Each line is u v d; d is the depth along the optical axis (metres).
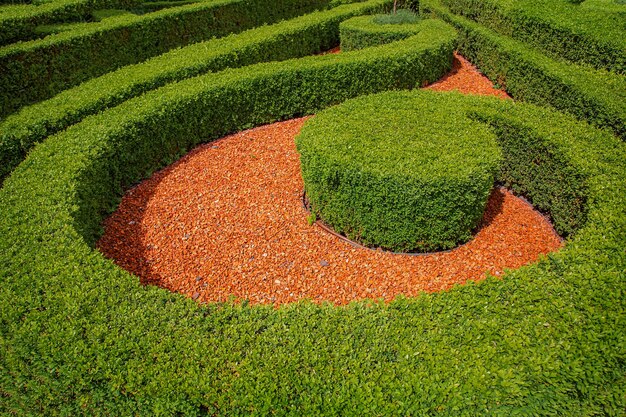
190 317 4.88
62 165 7.62
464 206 6.85
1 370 4.54
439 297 5.02
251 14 16.77
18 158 8.84
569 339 4.44
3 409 4.68
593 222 6.03
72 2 14.49
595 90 9.47
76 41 12.25
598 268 5.20
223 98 10.44
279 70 11.01
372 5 17.81
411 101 9.42
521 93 11.61
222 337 4.64
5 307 4.96
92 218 7.52
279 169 9.30
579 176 7.05
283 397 4.03
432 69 12.85
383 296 6.43
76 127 8.85
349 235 7.52
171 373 4.25
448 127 8.20
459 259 7.02
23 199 6.80
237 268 7.04
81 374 4.33
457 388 4.04
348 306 5.07
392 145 7.54
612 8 14.85
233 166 9.49
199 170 9.42
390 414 3.92
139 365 4.34
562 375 4.14
